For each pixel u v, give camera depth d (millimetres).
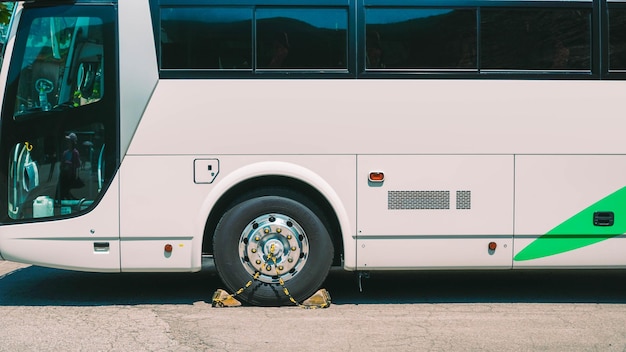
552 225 6539
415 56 6453
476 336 5613
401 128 6445
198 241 6383
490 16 6500
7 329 5797
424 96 6453
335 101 6418
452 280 7984
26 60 6410
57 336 5586
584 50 6555
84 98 6363
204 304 6680
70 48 6387
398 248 6492
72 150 6375
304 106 6402
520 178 6512
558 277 8188
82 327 5855
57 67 6391
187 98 6352
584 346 5352
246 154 6387
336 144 6422
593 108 6543
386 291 7355
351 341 5453
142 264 6402
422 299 6973
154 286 7520
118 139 6328
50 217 6391
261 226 6473
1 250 6398
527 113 6504
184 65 6363
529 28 6512
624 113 6559
